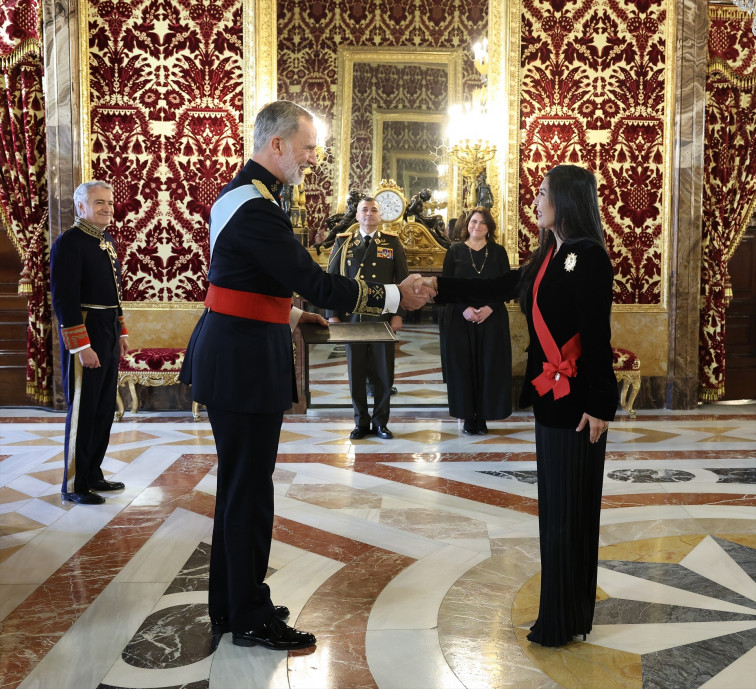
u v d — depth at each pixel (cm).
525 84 686
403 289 273
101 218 423
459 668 251
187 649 264
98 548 358
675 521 392
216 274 260
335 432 607
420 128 696
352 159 696
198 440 576
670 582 318
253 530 266
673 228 690
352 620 286
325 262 690
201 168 681
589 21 683
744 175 705
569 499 257
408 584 317
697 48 674
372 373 585
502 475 480
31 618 288
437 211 697
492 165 692
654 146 693
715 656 258
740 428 620
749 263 740
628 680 243
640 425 632
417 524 390
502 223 693
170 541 367
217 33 672
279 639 265
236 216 253
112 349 435
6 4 657
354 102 695
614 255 698
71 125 657
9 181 677
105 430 443
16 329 706
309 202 699
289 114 257
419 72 695
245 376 255
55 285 411
